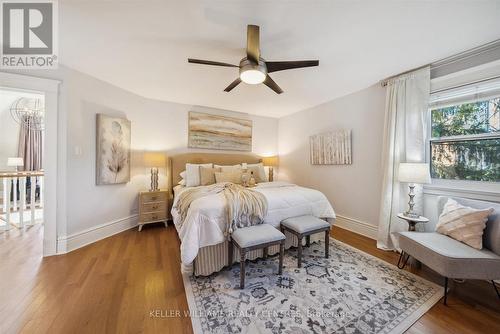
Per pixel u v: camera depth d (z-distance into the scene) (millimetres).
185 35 1883
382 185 2750
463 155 2223
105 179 2945
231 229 2029
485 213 1756
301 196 2631
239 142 4598
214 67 2504
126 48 2098
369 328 1399
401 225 2547
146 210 3328
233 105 4125
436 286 1861
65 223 2479
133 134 3447
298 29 1789
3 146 5270
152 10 1577
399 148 2572
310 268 2164
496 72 1943
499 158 1995
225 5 1526
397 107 2609
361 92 3209
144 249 2592
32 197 3436
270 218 2361
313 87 3137
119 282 1878
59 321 1415
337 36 1885
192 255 1840
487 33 1824
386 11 1571
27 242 2754
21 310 1508
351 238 3023
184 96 3600
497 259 1559
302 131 4406
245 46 2045
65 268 2104
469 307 1606
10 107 5340
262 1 1483
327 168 3799
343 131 3443
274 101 3850
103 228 2973
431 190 2420
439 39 1918
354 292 1771
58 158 2451
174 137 3947
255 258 2350
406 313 1539
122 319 1445
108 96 3023
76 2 1497
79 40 1968
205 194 2391
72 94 2553
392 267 2189
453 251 1649
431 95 2410
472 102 2121
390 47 2061
